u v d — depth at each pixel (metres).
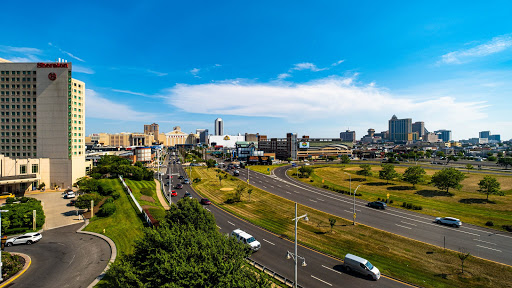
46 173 75.56
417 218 50.25
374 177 98.75
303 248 36.38
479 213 52.91
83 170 84.38
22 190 69.94
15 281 25.56
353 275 29.02
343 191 74.88
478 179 86.38
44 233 39.41
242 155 179.88
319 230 43.56
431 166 132.12
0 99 76.25
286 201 63.66
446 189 72.50
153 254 20.38
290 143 190.12
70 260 30.30
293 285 25.70
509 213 52.62
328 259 33.06
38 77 76.81
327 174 109.06
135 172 85.25
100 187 63.50
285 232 42.59
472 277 28.66
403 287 26.61
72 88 78.81
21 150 76.50
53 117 76.81
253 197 68.38
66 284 25.08
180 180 96.44
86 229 40.84
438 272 29.80
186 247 21.67
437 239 39.53
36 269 28.08
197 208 33.91
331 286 26.64
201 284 17.78
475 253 34.62
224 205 60.69
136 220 44.84
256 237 40.31
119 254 31.81
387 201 61.97
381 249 36.09
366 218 50.19
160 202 63.03
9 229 40.47
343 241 38.88
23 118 76.81
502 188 73.44
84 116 85.00
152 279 18.28
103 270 27.83
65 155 76.94
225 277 18.52
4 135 76.44
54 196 65.50
